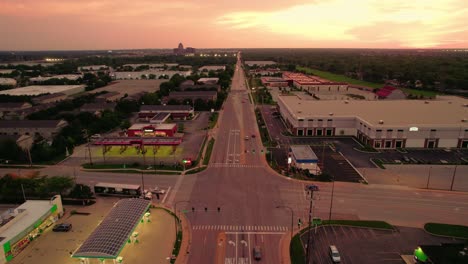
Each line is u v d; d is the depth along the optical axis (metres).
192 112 192.12
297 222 76.50
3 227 67.06
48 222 76.06
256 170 108.00
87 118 166.38
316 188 92.81
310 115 148.12
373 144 129.50
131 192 90.88
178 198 88.81
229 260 63.25
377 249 66.31
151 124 156.00
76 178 102.81
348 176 102.31
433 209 82.44
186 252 65.69
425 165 111.44
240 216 79.19
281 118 184.12
